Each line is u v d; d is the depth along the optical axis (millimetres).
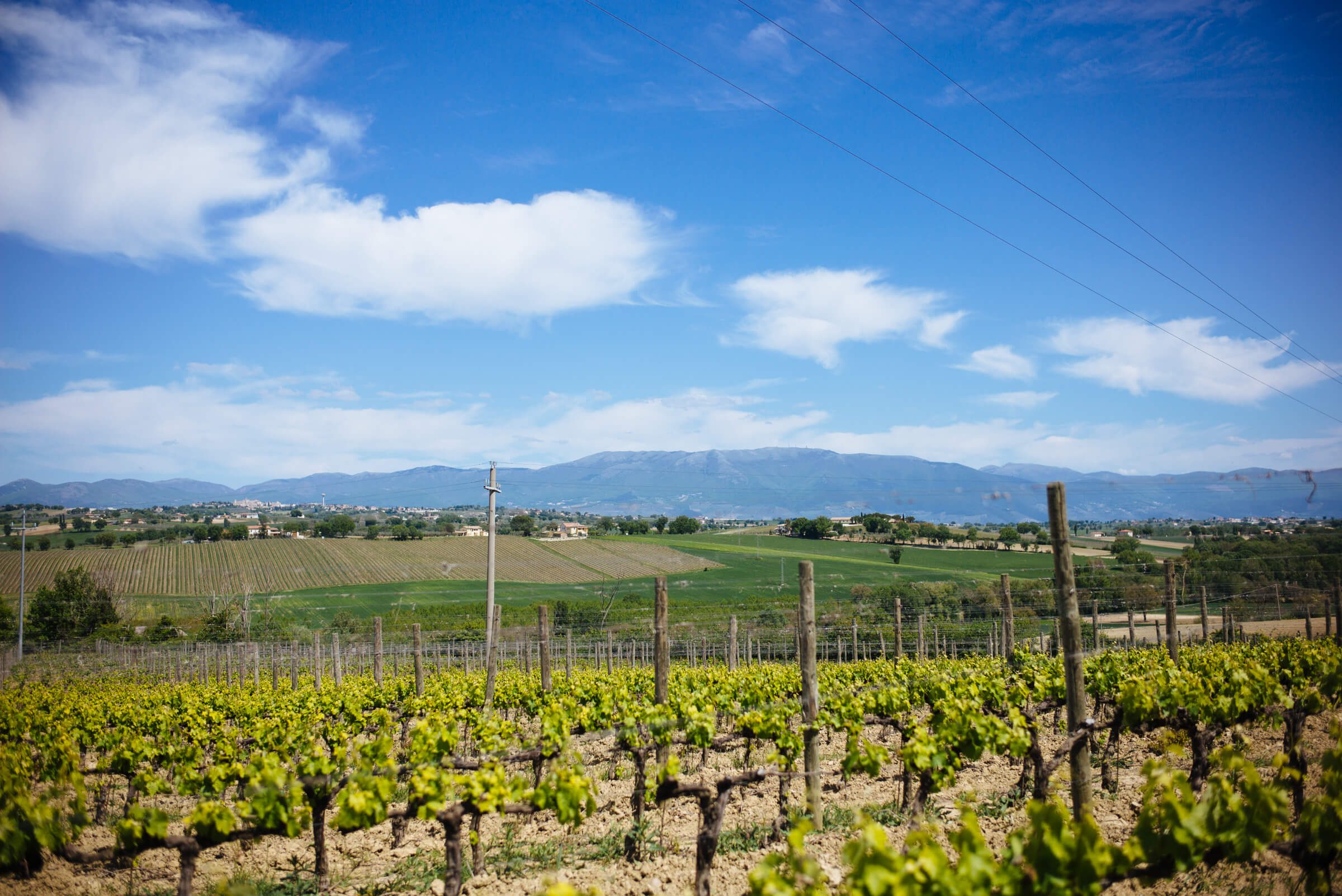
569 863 8703
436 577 54062
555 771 8055
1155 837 5570
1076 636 8070
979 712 10023
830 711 11234
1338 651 16594
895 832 9172
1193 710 10086
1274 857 7406
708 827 7449
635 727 10359
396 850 9586
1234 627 29750
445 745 11523
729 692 15672
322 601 48875
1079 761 7992
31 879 8508
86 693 23172
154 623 46094
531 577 52438
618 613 40812
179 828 10617
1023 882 5000
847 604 34625
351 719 16594
